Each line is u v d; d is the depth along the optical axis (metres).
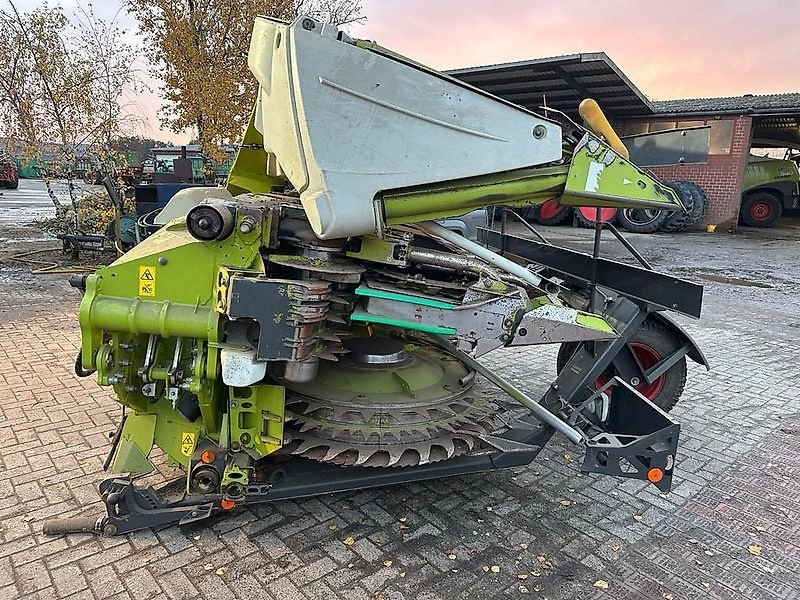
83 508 3.26
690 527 3.35
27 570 2.79
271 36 3.03
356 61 2.43
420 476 3.20
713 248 14.67
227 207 2.73
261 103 3.69
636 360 4.18
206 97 12.02
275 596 2.70
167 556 2.92
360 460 2.95
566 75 15.70
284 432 3.05
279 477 3.09
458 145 2.58
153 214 4.64
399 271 3.13
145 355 2.88
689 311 3.50
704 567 3.02
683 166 18.77
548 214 18.89
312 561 2.93
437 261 2.98
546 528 3.29
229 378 2.63
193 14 12.17
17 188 27.38
